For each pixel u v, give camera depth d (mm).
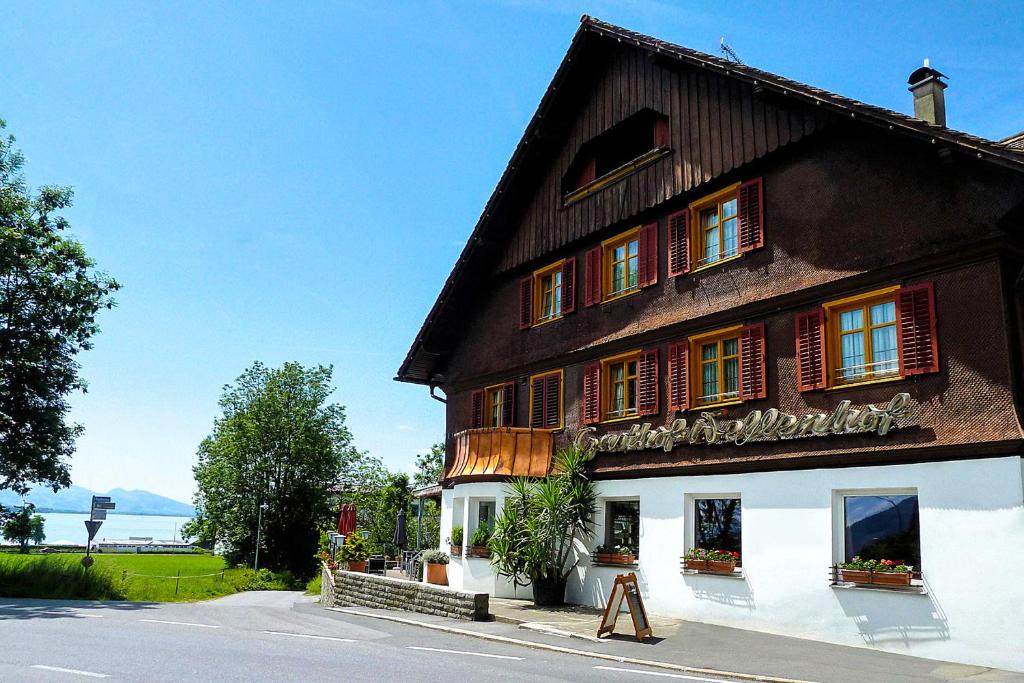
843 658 11352
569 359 20188
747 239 15797
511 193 22234
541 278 21984
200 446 57938
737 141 16156
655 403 17344
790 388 14594
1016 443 11125
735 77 15570
